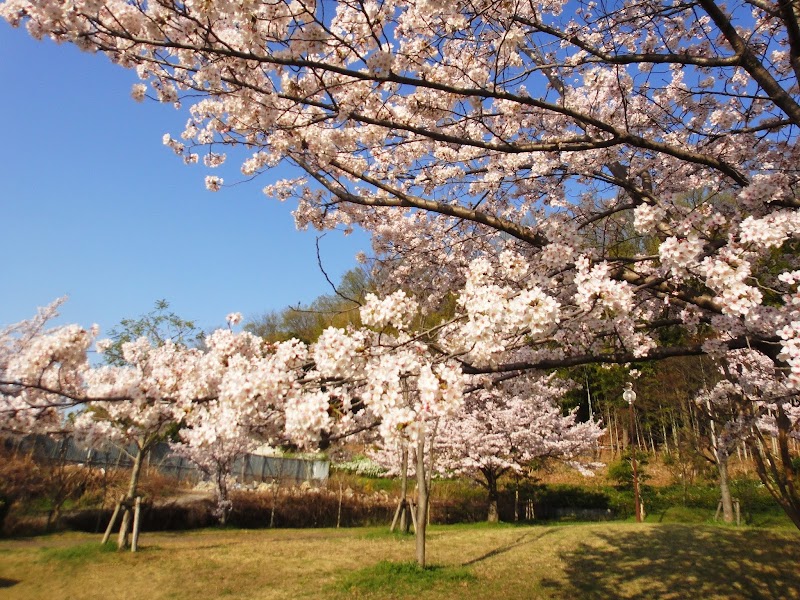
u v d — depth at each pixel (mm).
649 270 4812
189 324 15461
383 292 6637
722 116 5422
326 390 2984
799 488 5008
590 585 7590
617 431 27953
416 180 5871
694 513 16656
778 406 5074
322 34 3453
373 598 7000
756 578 7910
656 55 3848
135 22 3574
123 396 3477
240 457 17156
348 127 4645
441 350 3270
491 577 8000
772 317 3342
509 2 3959
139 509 9922
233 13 3193
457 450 16703
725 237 3676
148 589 7645
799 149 5211
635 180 5824
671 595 7137
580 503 20234
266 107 3926
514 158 5602
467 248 6672
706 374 13102
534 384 5949
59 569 8562
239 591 7520
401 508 12914
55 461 13547
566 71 5535
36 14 3266
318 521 16156
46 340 3311
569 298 4422
